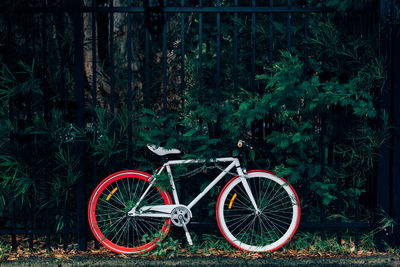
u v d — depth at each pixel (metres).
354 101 3.49
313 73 3.72
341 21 3.58
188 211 3.55
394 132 3.54
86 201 3.72
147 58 3.60
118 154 3.84
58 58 4.07
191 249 3.61
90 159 3.94
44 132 3.54
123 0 4.41
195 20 4.12
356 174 3.67
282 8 3.53
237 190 3.96
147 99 3.63
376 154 3.58
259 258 3.50
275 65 3.54
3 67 3.53
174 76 4.25
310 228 3.89
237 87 3.62
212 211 3.77
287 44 3.62
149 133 3.59
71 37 3.76
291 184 3.95
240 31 3.97
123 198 3.78
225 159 3.63
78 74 3.53
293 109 3.54
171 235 3.83
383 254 3.55
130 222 3.70
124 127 3.62
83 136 3.54
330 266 3.40
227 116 3.57
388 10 3.48
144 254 3.59
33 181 3.59
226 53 4.00
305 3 3.58
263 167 3.81
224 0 4.10
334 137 3.68
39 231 3.62
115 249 3.61
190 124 3.65
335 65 3.74
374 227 3.64
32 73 3.56
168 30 4.27
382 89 3.51
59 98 3.99
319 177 3.82
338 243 3.66
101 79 4.50
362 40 3.55
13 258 3.49
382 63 3.49
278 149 3.66
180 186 3.79
